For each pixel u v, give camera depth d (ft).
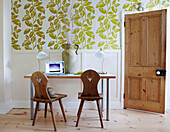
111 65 10.62
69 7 10.59
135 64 10.33
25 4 10.69
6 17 10.12
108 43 10.61
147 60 9.99
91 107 10.72
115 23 10.53
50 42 10.73
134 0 10.37
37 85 7.73
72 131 7.38
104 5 10.53
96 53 9.65
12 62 10.85
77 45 9.96
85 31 10.63
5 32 9.97
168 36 10.11
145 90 10.11
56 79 10.73
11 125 8.08
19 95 10.92
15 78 10.86
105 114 9.66
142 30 10.03
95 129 7.59
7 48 10.25
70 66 9.73
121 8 10.47
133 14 10.21
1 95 9.79
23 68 10.82
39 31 10.73
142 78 10.15
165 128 7.68
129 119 8.86
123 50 10.53
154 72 9.80
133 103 10.48
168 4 10.12
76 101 10.77
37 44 10.76
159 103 9.72
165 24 9.44
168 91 10.44
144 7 10.32
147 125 8.04
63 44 9.84
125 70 10.58
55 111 10.29
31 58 10.77
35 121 8.61
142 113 9.87
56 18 10.65
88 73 7.73
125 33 10.48
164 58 9.53
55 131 7.38
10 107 10.51
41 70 10.76
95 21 10.59
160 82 9.68
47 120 8.74
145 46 10.00
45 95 7.64
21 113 9.87
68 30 10.65
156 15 9.65
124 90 10.67
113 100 10.73
